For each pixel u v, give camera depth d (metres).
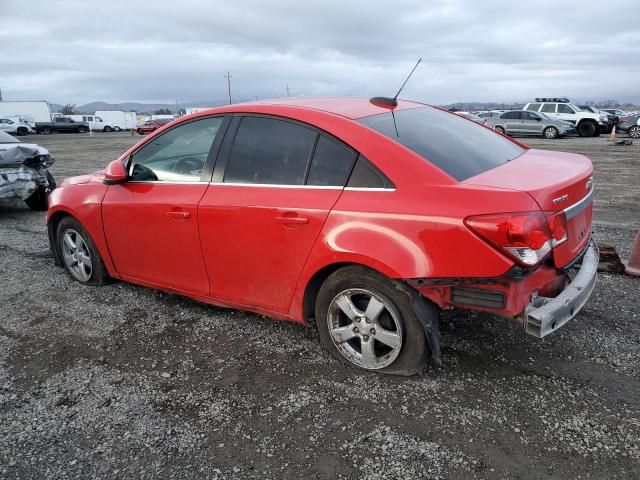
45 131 51.84
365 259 2.80
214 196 3.47
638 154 15.51
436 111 3.86
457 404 2.78
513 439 2.50
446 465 2.36
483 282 2.56
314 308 3.32
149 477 2.38
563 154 3.70
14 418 2.84
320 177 3.07
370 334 3.00
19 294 4.64
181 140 3.78
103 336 3.75
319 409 2.80
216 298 3.71
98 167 15.36
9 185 7.78
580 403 2.75
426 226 2.64
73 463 2.48
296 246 3.10
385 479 2.30
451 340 3.42
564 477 2.26
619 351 3.25
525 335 3.47
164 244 3.84
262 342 3.56
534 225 2.47
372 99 3.59
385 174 2.84
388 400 2.84
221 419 2.76
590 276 2.95
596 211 7.41
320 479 2.32
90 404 2.95
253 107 3.46
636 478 2.24
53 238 5.02
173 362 3.35
